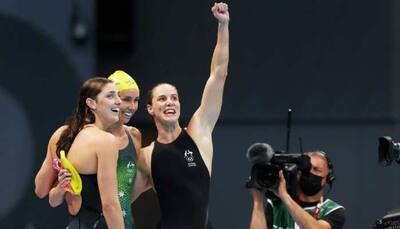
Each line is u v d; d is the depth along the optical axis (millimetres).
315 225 21234
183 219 21344
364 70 41406
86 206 19844
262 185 21766
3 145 34500
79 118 20312
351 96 41406
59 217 34625
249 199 40688
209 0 41156
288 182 21969
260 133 41156
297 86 41344
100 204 19875
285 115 41250
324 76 41406
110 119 20156
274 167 21734
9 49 34625
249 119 41188
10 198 34406
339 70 41438
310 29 41406
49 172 20797
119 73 22453
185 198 21422
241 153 41062
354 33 41406
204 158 21828
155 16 41312
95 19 40344
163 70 41281
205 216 21609
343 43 41438
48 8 35062
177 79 41188
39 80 34938
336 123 41344
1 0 34531
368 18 41406
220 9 21922
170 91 21766
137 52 41406
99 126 20234
